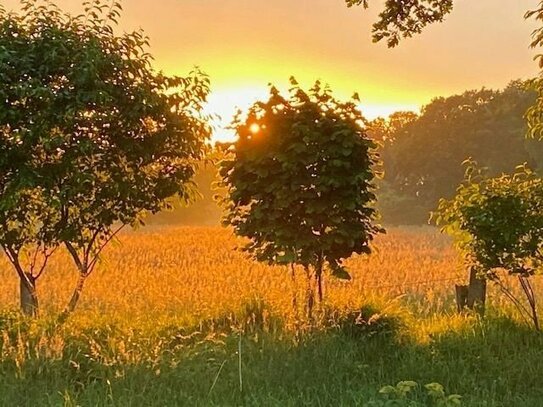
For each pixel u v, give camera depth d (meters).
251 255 10.70
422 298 14.41
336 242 9.88
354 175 9.89
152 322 10.05
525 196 9.72
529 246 9.57
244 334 9.01
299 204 9.96
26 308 11.43
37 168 10.62
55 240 11.46
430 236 46.28
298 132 9.72
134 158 11.30
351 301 10.48
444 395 6.82
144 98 10.98
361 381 7.40
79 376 7.44
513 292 14.41
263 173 9.91
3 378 7.18
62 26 11.10
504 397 6.97
